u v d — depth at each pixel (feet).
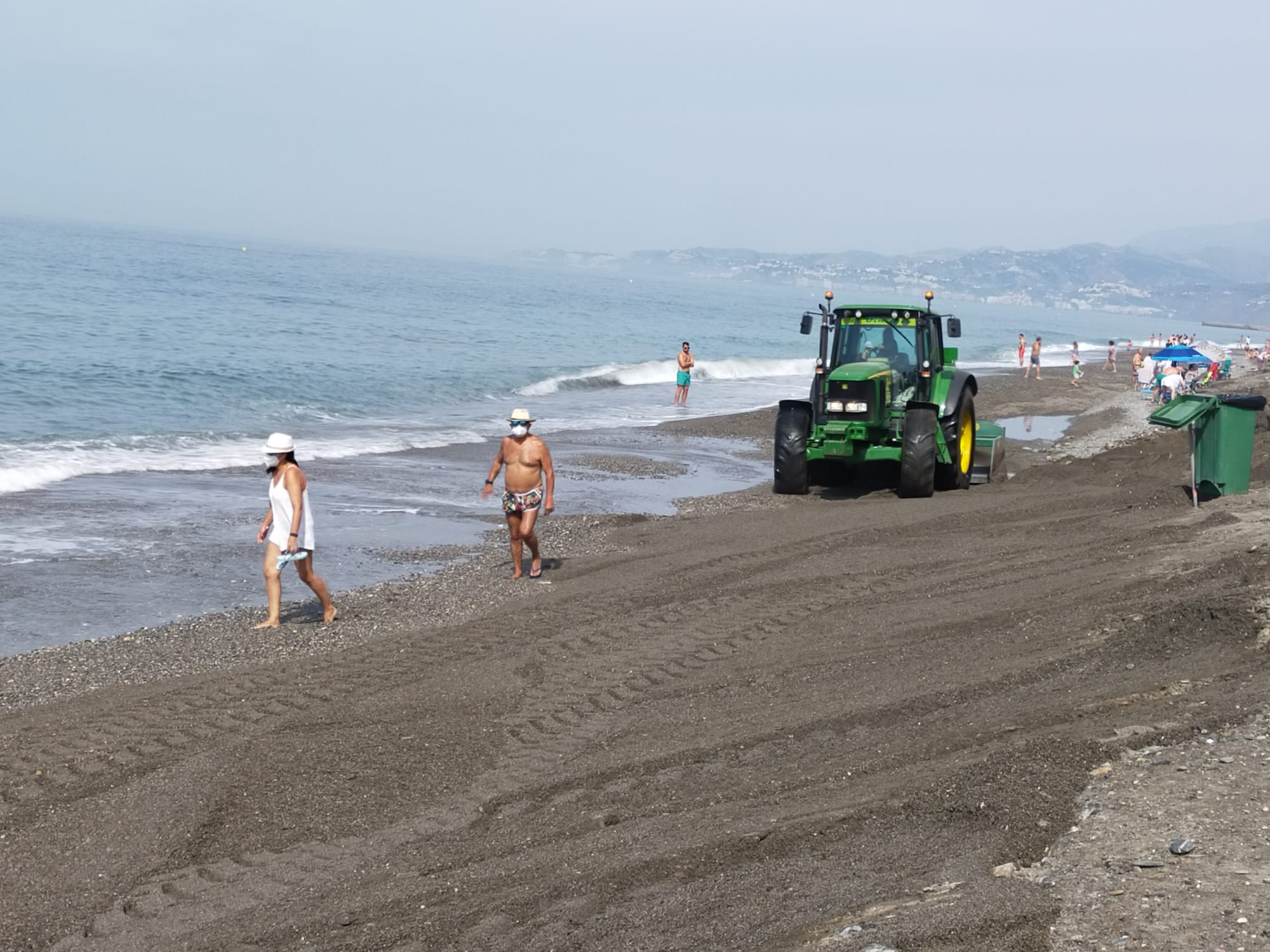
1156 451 58.54
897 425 51.96
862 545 38.88
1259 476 44.70
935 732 19.27
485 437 76.54
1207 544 30.96
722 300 571.28
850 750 19.15
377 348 141.08
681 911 13.50
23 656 29.01
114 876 16.67
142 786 19.75
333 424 79.41
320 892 15.76
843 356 53.52
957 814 15.23
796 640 27.45
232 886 16.16
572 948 12.96
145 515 46.91
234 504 50.39
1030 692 21.02
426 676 26.09
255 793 19.40
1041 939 11.38
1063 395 123.44
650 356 172.24
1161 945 10.89
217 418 77.77
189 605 35.01
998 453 56.85
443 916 14.35
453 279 498.28
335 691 25.07
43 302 157.17
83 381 87.56
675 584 34.58
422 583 37.19
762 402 113.19
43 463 55.77
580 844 16.34
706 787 18.31
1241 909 11.45
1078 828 14.16
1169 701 18.80
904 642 26.04
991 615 26.99
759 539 41.42
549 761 20.58
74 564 39.01
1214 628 22.29
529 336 190.80
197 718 23.35
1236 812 13.94
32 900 16.07
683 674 25.45
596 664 26.48
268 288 255.50
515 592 35.73
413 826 17.97
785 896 13.53
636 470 64.95
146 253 401.90
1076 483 52.80
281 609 34.19
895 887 13.39
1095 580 28.94
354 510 50.16
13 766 20.94
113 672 27.66
